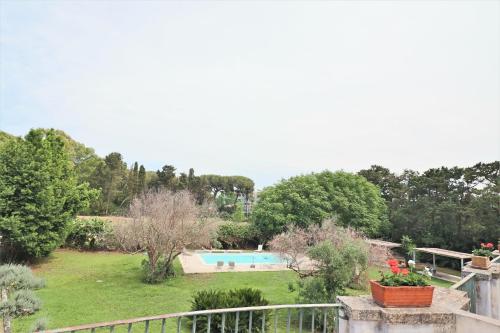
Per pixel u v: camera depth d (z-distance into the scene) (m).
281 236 11.86
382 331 2.72
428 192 25.22
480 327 2.57
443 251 19.44
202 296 7.82
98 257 19.23
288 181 26.25
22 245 15.11
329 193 24.19
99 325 2.34
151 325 8.28
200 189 45.53
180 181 44.91
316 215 22.94
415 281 2.95
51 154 16.80
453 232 21.86
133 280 13.74
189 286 13.27
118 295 11.37
